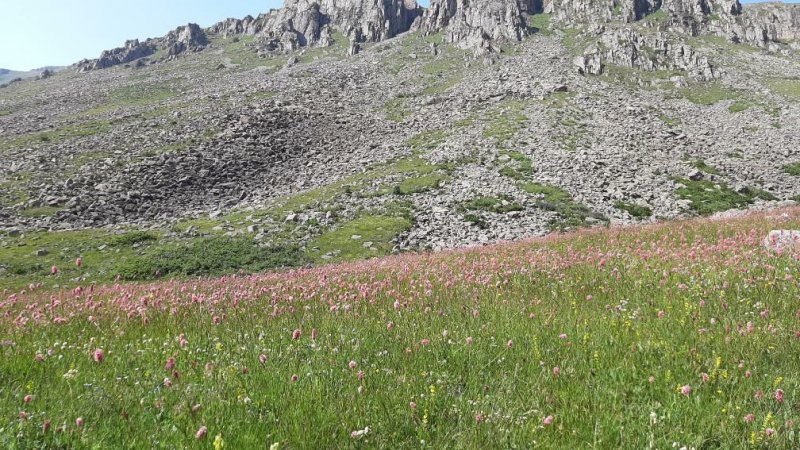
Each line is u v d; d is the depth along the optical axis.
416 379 6.49
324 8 198.88
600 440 4.79
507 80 98.00
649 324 8.27
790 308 8.55
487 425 5.14
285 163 58.84
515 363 6.95
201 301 12.03
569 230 33.41
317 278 16.06
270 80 113.88
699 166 53.75
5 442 4.66
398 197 42.62
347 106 88.00
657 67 115.12
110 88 127.94
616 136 63.66
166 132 64.06
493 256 19.39
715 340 7.24
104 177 47.09
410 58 137.25
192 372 6.84
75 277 26.38
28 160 51.88
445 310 10.25
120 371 6.97
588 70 108.12
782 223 21.20
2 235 33.59
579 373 6.46
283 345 8.16
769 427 4.73
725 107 89.75
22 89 160.62
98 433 5.07
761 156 60.22
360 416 5.46
